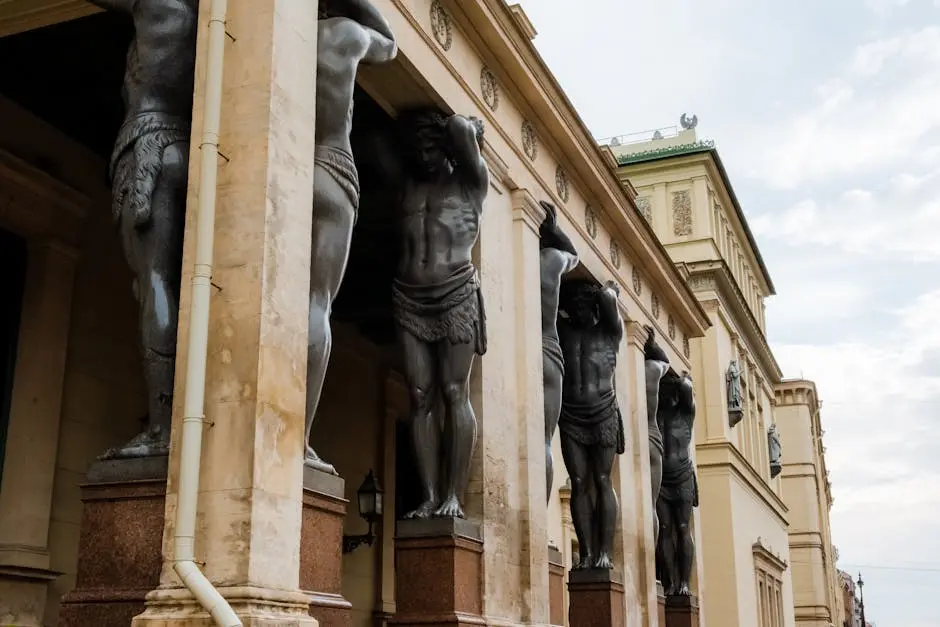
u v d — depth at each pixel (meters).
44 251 13.16
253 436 8.09
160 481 8.51
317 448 18.83
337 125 10.22
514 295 15.63
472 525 13.02
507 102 16.19
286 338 8.70
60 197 13.33
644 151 43.00
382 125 14.13
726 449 35.78
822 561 67.88
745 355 43.72
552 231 17.09
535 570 14.60
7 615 11.91
